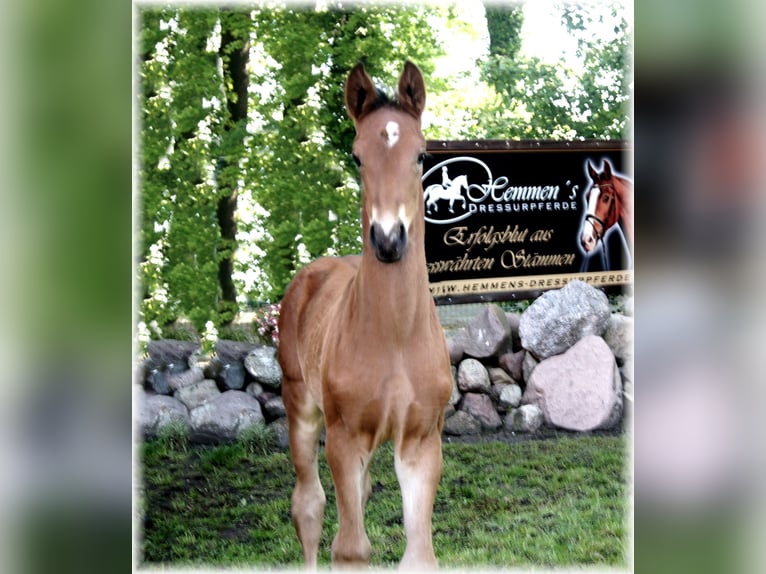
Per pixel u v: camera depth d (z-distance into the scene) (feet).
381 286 10.28
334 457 10.79
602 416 19.48
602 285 21.43
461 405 19.95
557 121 21.98
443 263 20.38
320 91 20.10
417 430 10.67
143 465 18.10
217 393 19.69
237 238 20.53
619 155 21.35
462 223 20.45
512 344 20.89
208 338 20.18
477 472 17.89
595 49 22.02
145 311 19.84
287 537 15.60
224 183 19.98
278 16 19.67
